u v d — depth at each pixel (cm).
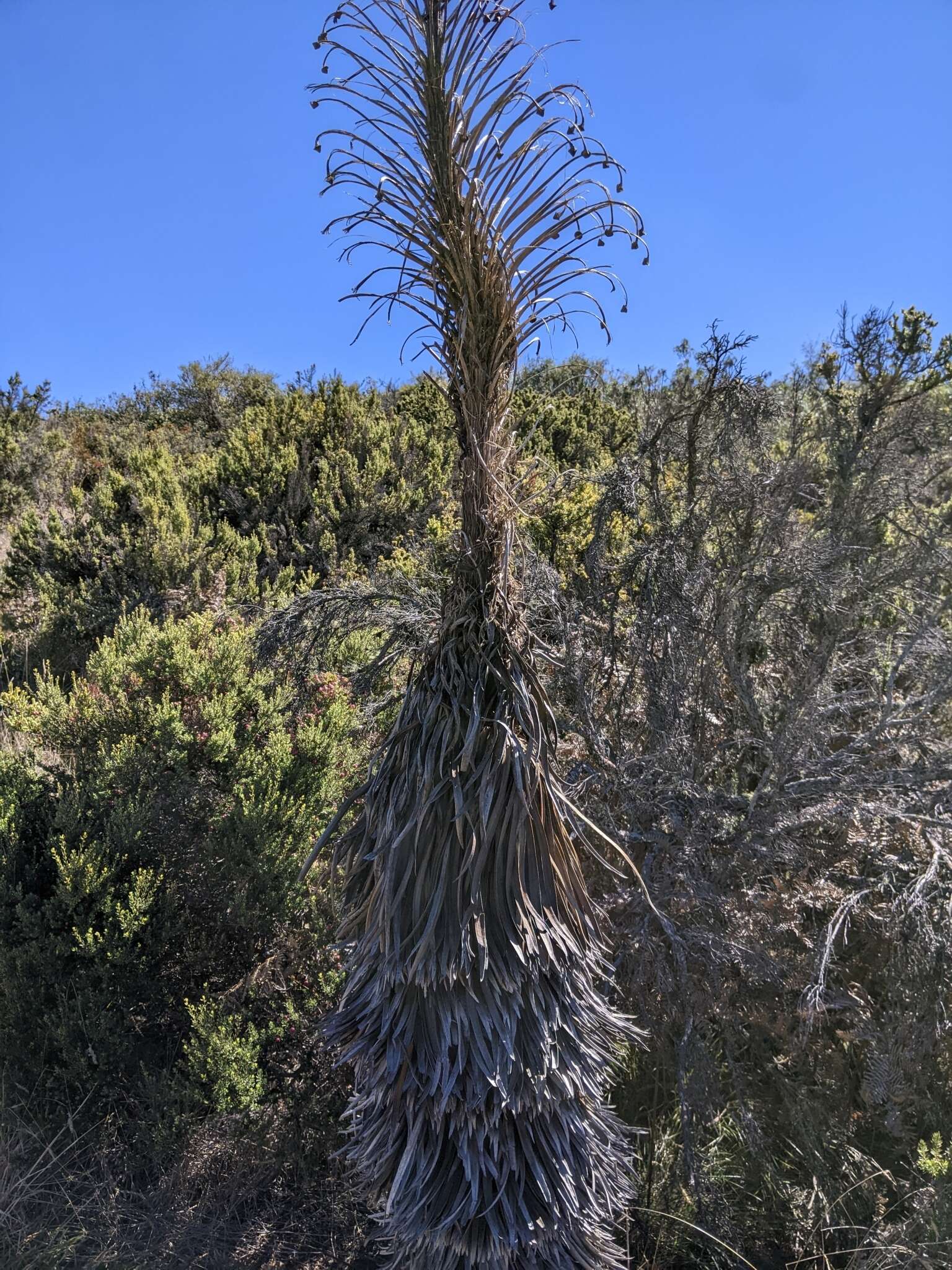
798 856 253
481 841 154
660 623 264
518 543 161
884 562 279
